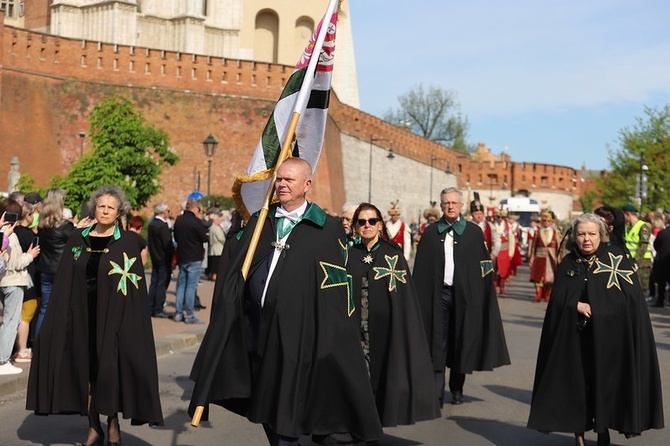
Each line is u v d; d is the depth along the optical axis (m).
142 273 7.78
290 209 6.37
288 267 6.17
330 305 6.21
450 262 10.17
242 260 6.26
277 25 84.38
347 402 6.20
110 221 7.75
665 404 10.74
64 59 56.38
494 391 11.45
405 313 8.41
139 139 39.09
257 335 6.21
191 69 60.81
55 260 11.96
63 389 7.63
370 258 8.53
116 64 58.47
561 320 8.17
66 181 38.75
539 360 8.33
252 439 8.70
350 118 70.62
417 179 84.56
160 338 14.81
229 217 30.64
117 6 67.56
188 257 17.17
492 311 10.30
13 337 10.84
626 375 8.00
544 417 8.12
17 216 10.77
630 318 8.05
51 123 55.22
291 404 5.98
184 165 59.84
